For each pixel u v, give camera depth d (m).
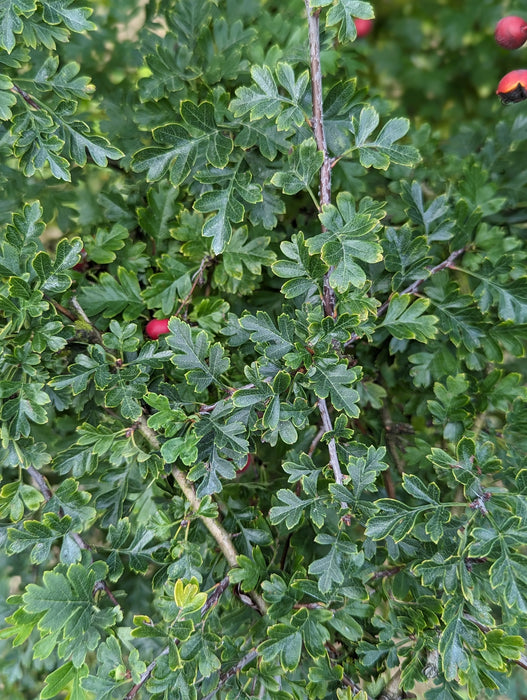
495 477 0.17
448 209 0.21
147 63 0.22
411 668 0.16
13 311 0.17
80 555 0.17
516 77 0.21
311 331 0.16
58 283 0.17
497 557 0.15
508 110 0.28
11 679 0.27
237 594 0.18
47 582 0.15
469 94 0.36
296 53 0.22
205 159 0.20
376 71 0.36
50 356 0.19
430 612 0.17
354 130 0.17
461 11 0.34
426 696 0.16
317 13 0.16
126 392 0.17
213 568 0.21
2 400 0.18
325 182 0.17
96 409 0.22
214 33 0.23
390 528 0.16
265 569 0.18
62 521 0.16
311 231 0.24
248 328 0.17
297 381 0.17
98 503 0.20
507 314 0.21
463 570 0.15
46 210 0.24
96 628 0.16
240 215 0.18
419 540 0.18
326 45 0.19
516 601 0.15
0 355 0.17
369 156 0.17
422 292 0.22
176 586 0.15
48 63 0.19
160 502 0.23
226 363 0.17
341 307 0.16
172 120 0.22
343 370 0.16
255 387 0.16
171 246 0.23
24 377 0.17
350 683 0.17
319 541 0.16
